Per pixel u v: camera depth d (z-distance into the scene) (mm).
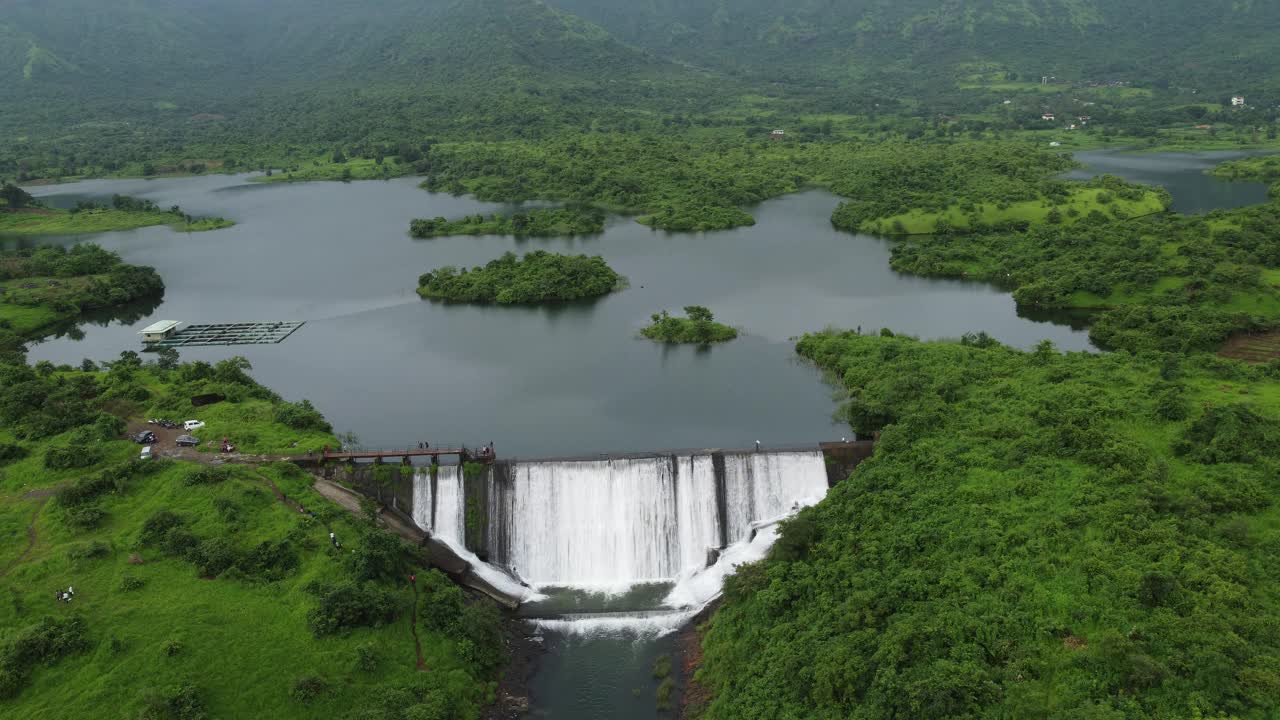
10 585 93125
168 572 95812
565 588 113438
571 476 115938
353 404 153500
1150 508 93750
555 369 168250
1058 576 87875
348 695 84812
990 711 75125
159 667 83625
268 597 93500
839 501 108312
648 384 158750
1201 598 80562
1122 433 109562
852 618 87875
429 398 155500
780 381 157750
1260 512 92562
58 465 115375
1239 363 133125
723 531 117312
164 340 193250
